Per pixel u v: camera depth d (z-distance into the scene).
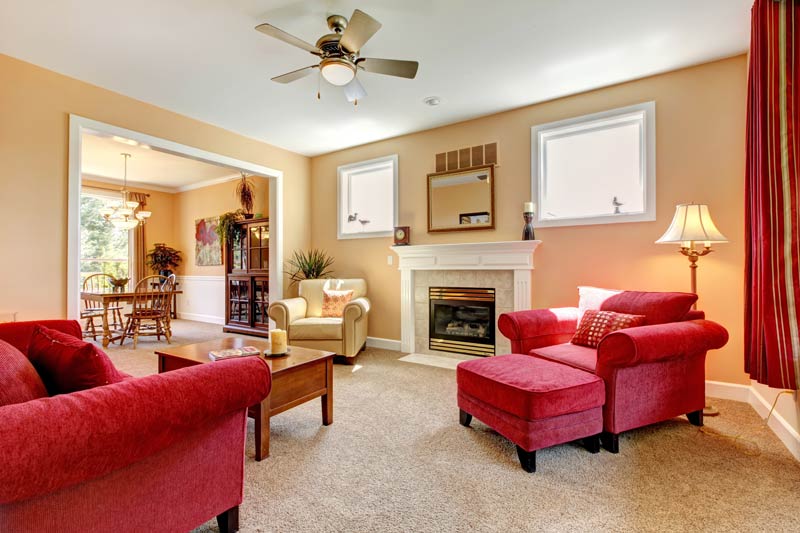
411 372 3.77
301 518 1.60
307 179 5.50
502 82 3.35
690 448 2.20
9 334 2.10
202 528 1.56
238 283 6.21
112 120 3.44
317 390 2.48
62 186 3.13
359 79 3.27
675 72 3.17
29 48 2.79
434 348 4.47
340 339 4.04
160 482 1.24
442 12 2.42
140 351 4.79
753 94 2.21
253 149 4.73
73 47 2.78
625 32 2.64
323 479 1.90
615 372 2.14
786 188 1.90
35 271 2.99
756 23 2.13
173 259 7.75
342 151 5.21
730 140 2.98
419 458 2.11
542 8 2.39
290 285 5.22
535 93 3.57
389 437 2.37
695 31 2.63
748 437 2.32
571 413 2.04
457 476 1.92
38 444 0.88
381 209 5.07
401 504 1.70
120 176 6.92
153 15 2.43
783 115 1.91
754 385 2.79
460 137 4.26
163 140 3.81
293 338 4.11
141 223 7.38
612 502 1.70
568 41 2.75
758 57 2.08
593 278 3.51
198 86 3.37
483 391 2.25
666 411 2.33
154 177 7.04
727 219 2.99
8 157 2.88
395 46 2.80
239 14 2.44
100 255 7.05
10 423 0.88
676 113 3.16
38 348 1.39
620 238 3.39
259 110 3.89
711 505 1.67
